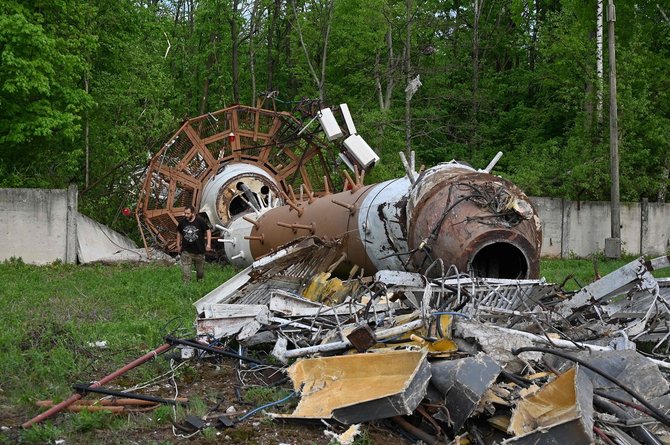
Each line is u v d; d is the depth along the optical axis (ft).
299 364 23.26
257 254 51.39
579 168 83.20
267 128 72.43
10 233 62.13
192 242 47.83
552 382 19.52
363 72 104.73
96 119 82.53
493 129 112.16
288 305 27.96
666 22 96.02
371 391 20.45
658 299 27.76
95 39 70.69
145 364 26.81
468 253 30.42
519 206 31.14
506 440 18.08
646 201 83.56
